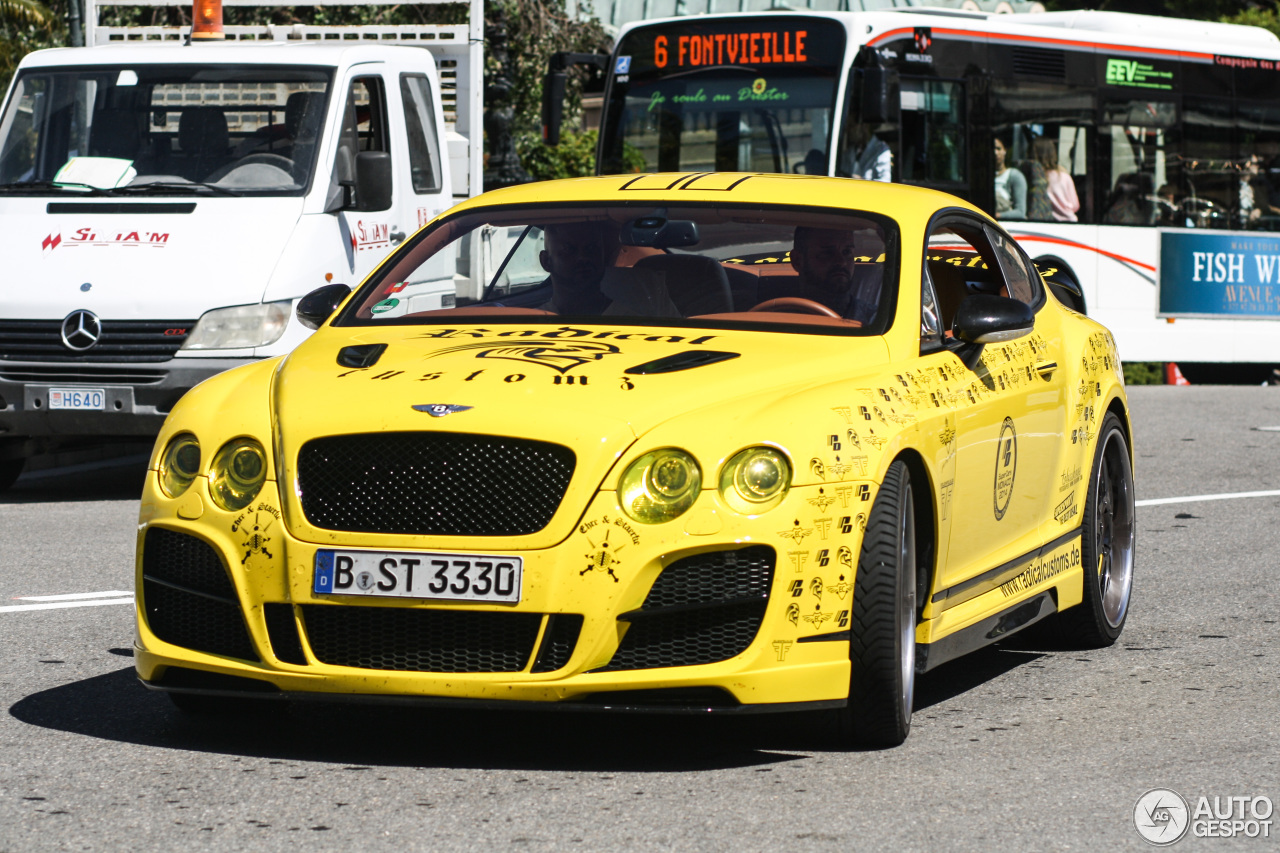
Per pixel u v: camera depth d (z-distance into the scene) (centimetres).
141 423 2073
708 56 3278
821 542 967
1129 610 1552
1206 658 1347
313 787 957
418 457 967
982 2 6488
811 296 1168
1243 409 3506
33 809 914
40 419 2081
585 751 1038
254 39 2666
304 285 2122
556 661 952
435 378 1019
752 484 958
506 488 955
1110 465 1457
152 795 941
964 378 1162
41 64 2311
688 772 992
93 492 2289
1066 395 1355
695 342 1095
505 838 866
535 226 1251
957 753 1042
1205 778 994
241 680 1002
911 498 1053
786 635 960
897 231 1215
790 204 1237
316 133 2230
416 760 1016
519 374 1018
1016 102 3625
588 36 5566
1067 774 998
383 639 970
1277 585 1656
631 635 952
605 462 952
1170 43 4003
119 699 1170
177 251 2100
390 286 1248
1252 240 4162
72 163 2228
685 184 1288
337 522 973
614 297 1190
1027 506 1275
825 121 3156
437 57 2744
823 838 870
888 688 1011
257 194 2180
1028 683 1259
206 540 999
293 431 996
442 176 2534
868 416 1020
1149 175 3953
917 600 1098
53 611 1485
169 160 2225
